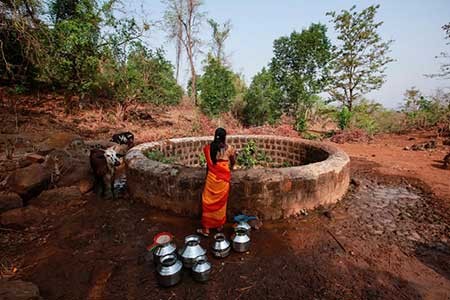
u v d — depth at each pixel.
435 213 4.13
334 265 2.87
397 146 9.73
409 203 4.54
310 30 13.49
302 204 4.02
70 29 8.73
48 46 8.53
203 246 3.25
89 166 5.41
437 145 9.09
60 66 9.41
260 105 13.52
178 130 11.23
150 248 2.79
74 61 9.80
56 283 2.61
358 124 12.84
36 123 8.73
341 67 14.23
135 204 4.40
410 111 13.55
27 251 3.13
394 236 3.46
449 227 3.68
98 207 4.30
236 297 2.44
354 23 13.30
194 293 2.48
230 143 7.59
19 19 7.17
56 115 10.10
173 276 2.51
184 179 3.88
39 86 11.02
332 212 4.13
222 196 3.36
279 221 3.84
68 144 6.54
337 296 2.43
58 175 4.94
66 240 3.37
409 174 6.15
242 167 7.11
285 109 14.05
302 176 3.91
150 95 12.45
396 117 13.74
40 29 8.01
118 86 11.37
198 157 7.12
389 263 2.90
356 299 2.39
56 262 2.93
